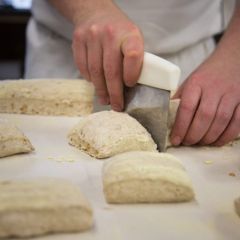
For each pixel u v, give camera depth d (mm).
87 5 1197
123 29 1039
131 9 1425
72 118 1187
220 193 814
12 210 623
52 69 1564
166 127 980
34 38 1580
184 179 767
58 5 1315
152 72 993
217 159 978
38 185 672
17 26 2506
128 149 933
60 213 642
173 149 1024
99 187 804
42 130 1081
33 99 1186
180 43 1462
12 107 1192
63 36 1523
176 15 1440
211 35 1519
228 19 1575
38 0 1508
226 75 1082
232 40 1163
